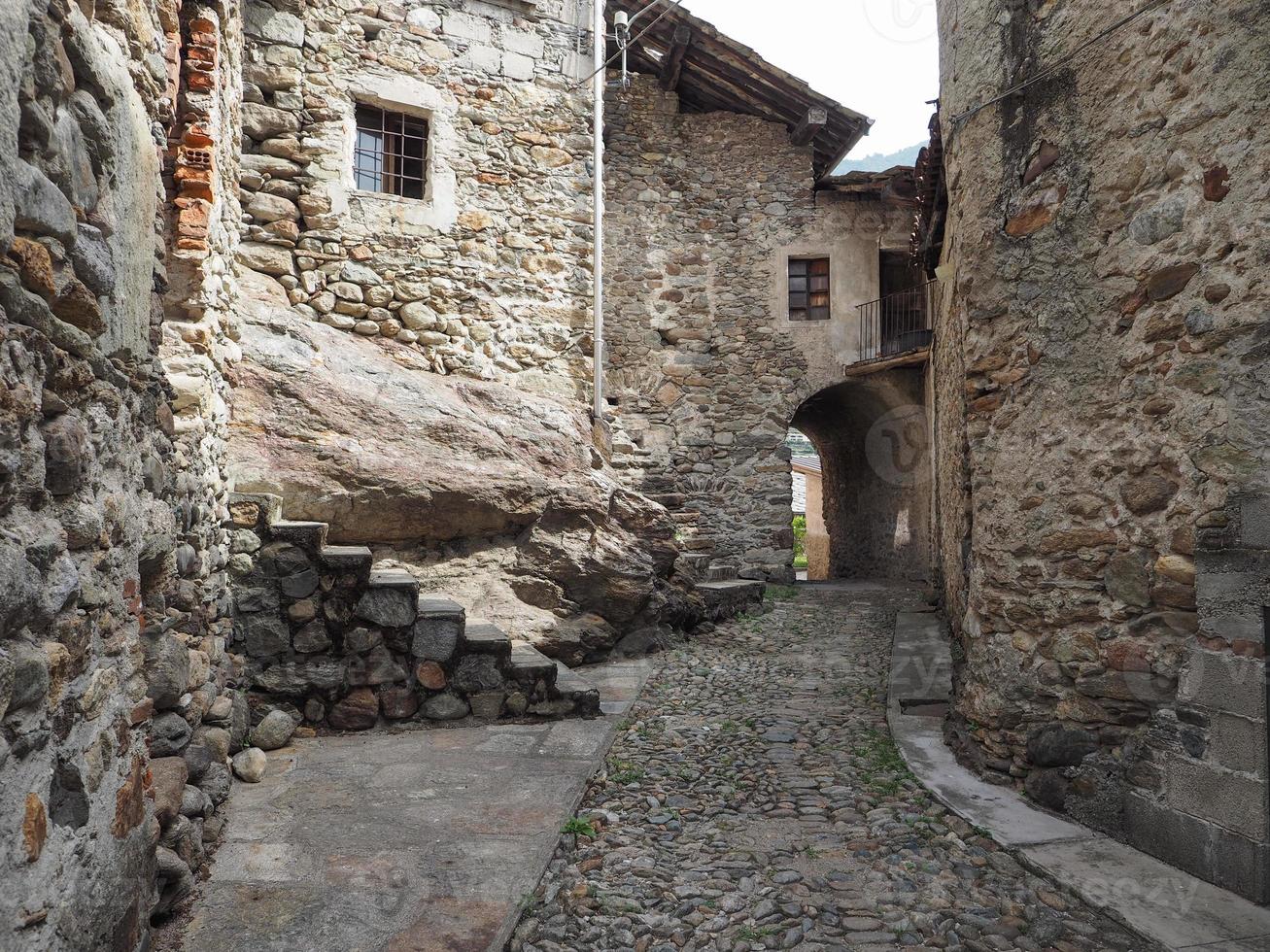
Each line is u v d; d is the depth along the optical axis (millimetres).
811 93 9789
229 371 4270
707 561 8711
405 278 6316
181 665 2707
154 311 2311
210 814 2768
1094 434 2912
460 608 4285
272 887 2373
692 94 10727
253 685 3916
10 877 1174
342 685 4020
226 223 4191
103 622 1671
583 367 6941
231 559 3928
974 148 3387
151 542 2332
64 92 1469
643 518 6648
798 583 9961
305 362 5293
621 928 2268
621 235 10352
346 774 3371
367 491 5004
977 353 3375
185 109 3555
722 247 10523
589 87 7039
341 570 4043
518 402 6230
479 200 6605
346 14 6180
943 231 6230
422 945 2074
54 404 1445
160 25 2719
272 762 3527
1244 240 2434
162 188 2377
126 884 1694
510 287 6684
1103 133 2893
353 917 2207
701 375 10406
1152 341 2711
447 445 5500
